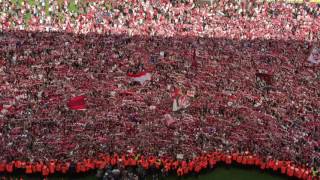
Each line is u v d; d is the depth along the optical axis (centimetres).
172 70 7569
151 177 5853
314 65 7912
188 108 6744
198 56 7956
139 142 6072
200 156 5978
